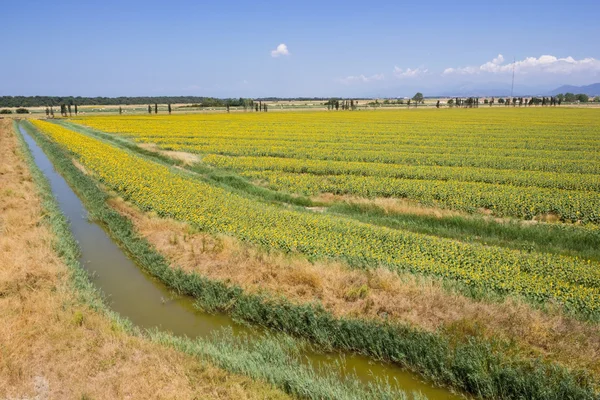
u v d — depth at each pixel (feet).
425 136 172.96
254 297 40.40
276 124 247.09
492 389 28.78
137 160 115.03
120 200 76.43
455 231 59.88
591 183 82.89
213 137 178.60
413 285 39.34
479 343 31.65
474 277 40.70
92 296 41.37
